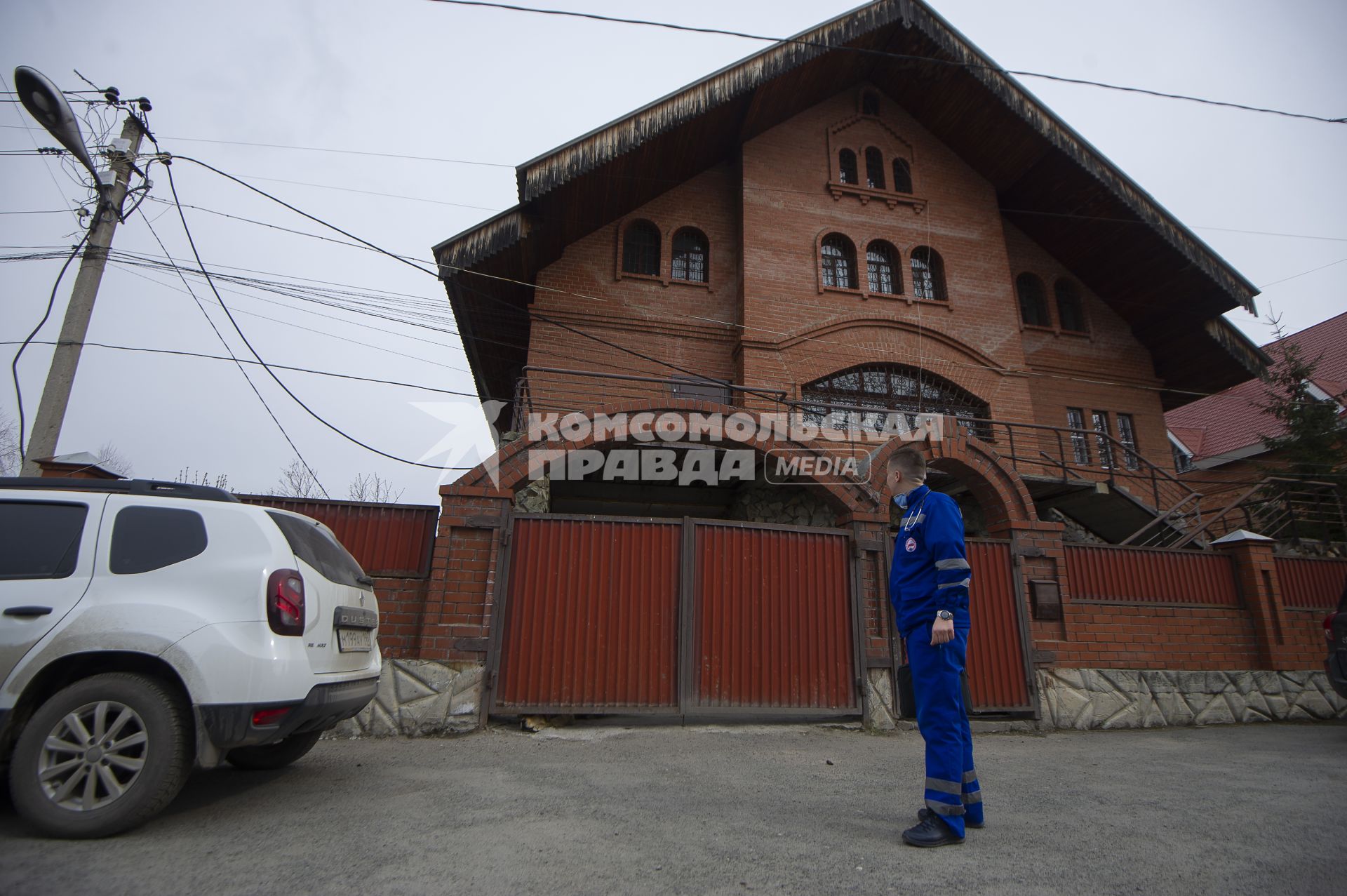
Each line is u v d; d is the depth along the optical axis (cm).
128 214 803
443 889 261
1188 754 596
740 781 457
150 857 288
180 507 371
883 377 1229
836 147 1355
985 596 783
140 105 816
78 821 307
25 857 286
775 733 660
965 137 1395
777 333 1190
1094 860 300
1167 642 843
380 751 548
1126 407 1444
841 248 1321
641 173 1199
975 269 1341
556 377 1140
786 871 283
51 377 716
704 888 265
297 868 280
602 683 667
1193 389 1538
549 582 687
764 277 1222
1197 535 1114
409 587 688
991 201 1409
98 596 340
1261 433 1788
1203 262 1288
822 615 730
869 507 781
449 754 541
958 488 997
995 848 315
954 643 322
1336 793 437
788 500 1055
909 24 1261
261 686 333
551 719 677
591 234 1246
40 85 697
